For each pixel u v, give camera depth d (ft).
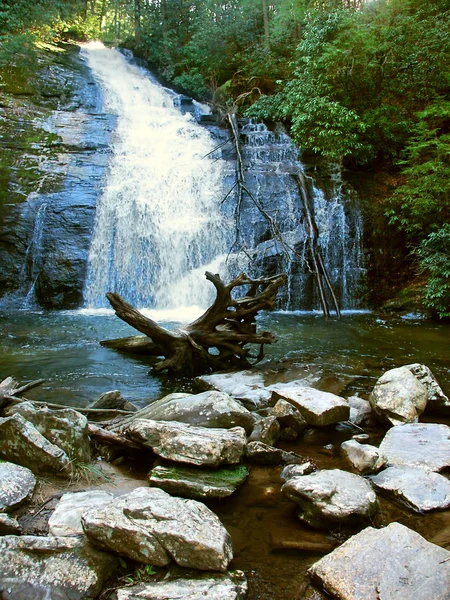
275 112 54.03
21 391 17.37
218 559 7.71
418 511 9.93
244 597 7.43
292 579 7.97
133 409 15.93
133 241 41.88
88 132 51.49
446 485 10.63
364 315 37.60
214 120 59.52
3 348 24.79
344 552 7.98
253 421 13.87
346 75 47.19
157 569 7.80
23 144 46.78
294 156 52.06
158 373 21.03
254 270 40.14
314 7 53.21
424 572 7.45
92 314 35.81
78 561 7.70
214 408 13.44
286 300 40.06
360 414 15.70
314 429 14.61
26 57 61.16
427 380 16.44
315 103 44.39
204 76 70.85
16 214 40.29
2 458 11.19
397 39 46.44
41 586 7.28
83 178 44.37
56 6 74.23
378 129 48.11
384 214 42.37
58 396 17.66
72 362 22.40
